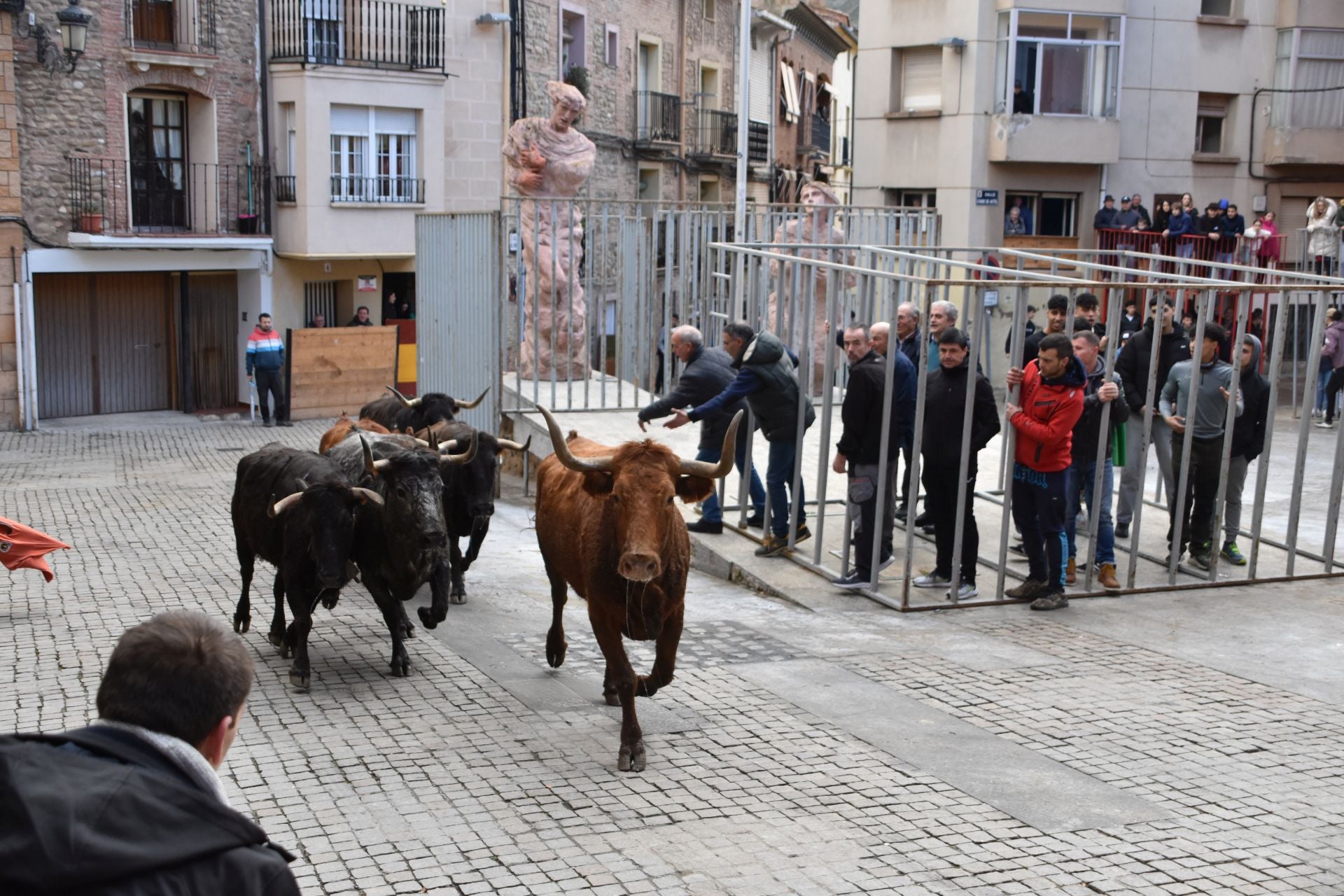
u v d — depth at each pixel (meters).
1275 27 30.36
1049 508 10.19
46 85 24.14
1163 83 29.94
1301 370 28.09
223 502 15.59
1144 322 11.80
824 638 9.48
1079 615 10.14
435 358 18.81
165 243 25.34
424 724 7.61
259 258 27.34
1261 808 6.47
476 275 17.22
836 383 19.08
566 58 32.84
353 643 9.41
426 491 8.24
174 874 2.47
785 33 43.91
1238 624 9.94
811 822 6.23
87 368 26.31
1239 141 30.67
